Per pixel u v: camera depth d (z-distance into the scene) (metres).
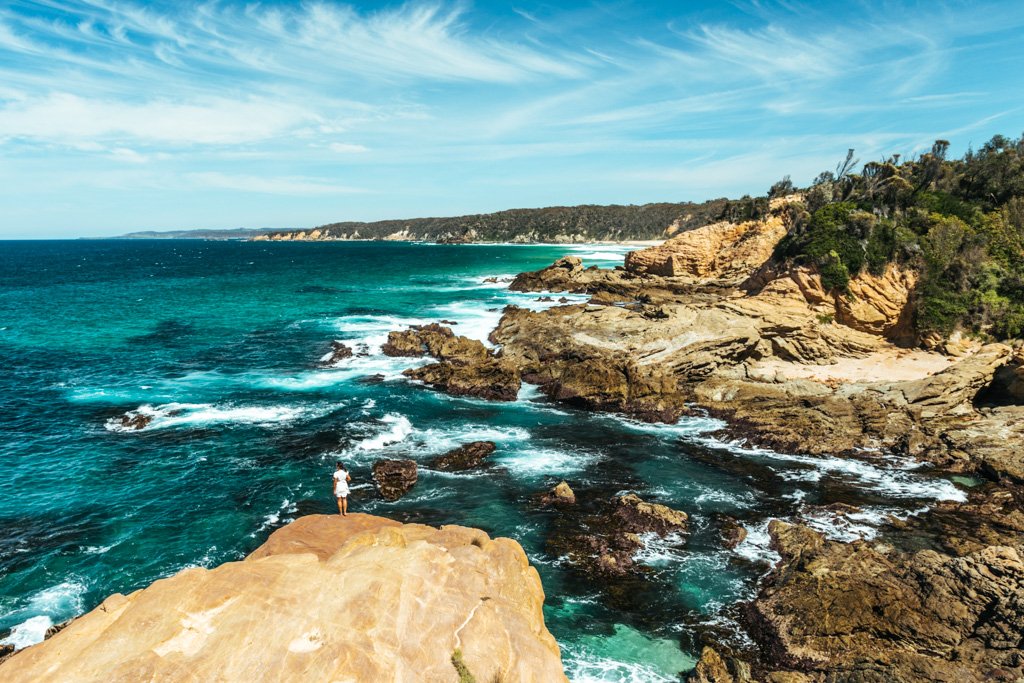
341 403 29.58
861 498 20.12
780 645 13.16
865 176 47.38
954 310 33.88
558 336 36.09
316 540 11.85
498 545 11.30
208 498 19.84
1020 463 21.30
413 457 23.36
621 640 13.62
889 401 27.30
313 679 7.19
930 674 11.53
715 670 12.20
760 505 19.67
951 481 21.31
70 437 24.72
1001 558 12.91
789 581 14.80
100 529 17.84
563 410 29.19
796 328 34.75
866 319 35.19
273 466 22.30
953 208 40.25
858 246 36.47
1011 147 49.75
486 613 9.09
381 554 9.98
